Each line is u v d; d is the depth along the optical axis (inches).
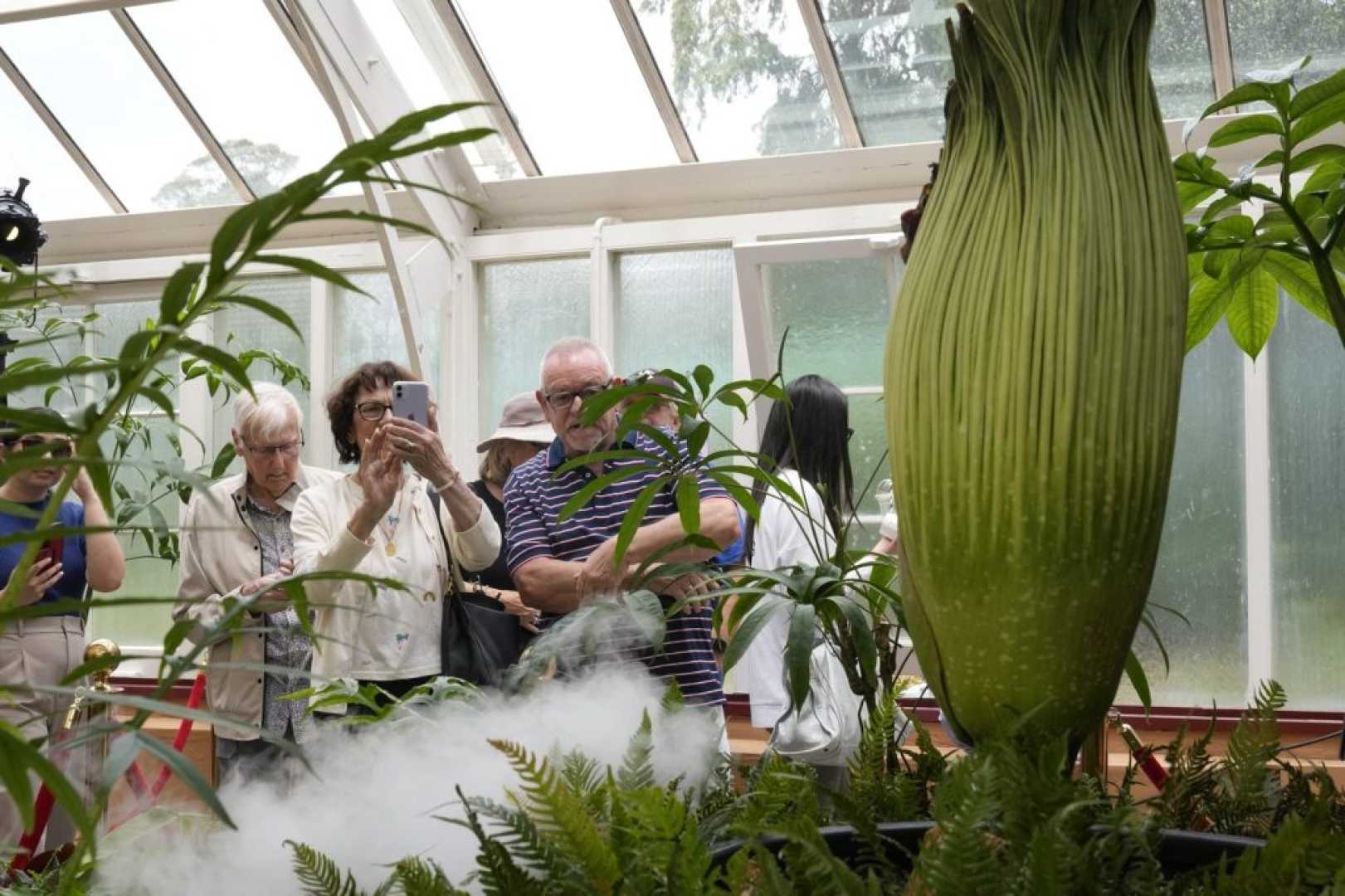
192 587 121.9
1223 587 181.0
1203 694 181.6
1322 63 169.9
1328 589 177.5
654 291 209.3
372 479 100.0
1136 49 20.9
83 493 130.4
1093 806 21.1
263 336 228.5
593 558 85.0
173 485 131.3
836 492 93.0
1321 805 17.0
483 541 104.7
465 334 212.7
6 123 225.8
